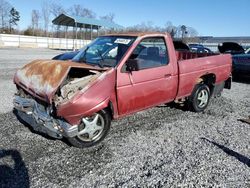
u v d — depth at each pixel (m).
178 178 3.44
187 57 7.41
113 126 5.20
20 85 4.51
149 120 5.62
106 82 4.07
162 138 4.69
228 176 3.51
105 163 3.77
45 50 35.94
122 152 4.11
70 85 3.84
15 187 3.17
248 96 8.24
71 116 3.75
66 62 4.32
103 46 5.00
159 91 5.04
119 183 3.30
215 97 7.82
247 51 12.63
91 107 3.85
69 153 4.03
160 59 5.09
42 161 3.77
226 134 4.96
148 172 3.56
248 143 4.58
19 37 45.06
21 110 4.42
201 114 6.16
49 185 3.23
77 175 3.45
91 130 4.20
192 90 5.95
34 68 4.43
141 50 4.79
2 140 4.39
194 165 3.77
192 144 4.47
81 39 46.16
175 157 3.99
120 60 4.41
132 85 4.50
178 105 6.61
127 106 4.54
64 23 36.81
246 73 10.39
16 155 3.91
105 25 34.72
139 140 4.57
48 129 3.97
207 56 6.47
